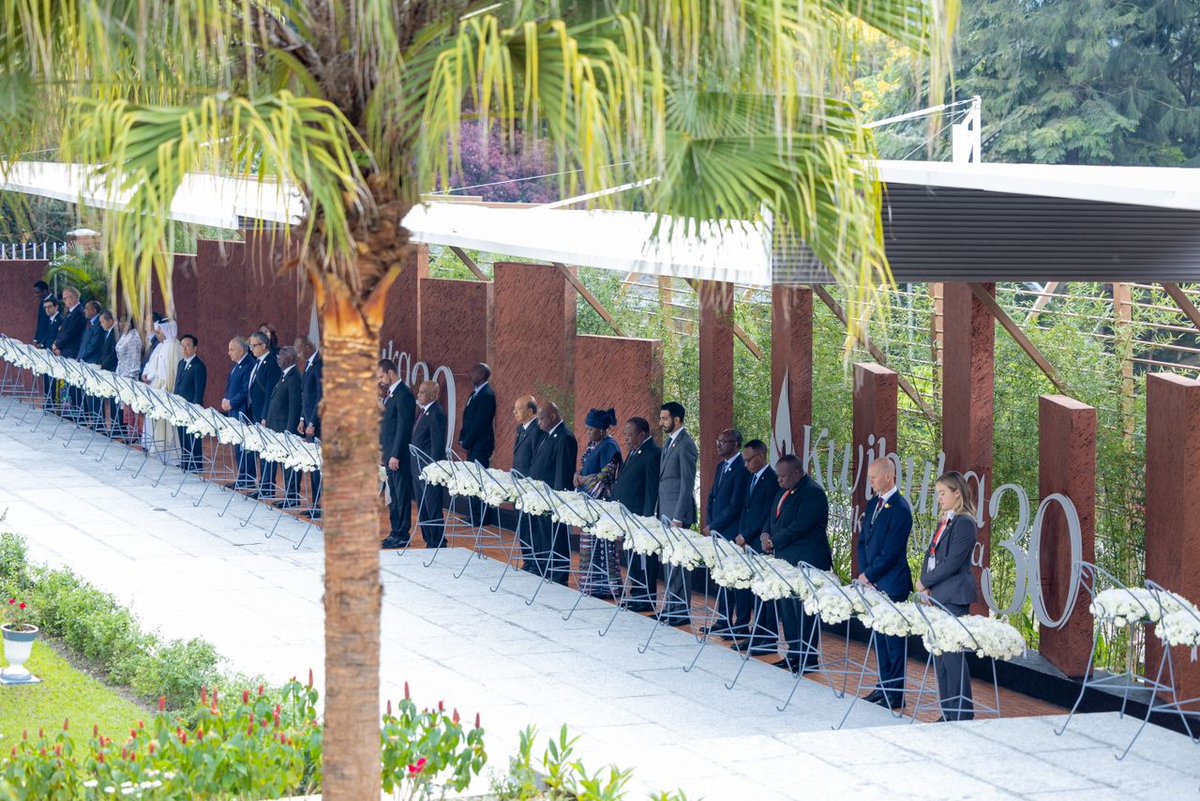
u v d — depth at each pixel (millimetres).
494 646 13859
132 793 7531
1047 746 10367
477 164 23594
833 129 6699
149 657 11773
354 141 6340
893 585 12297
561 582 16984
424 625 14609
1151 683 11477
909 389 16016
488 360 20734
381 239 6469
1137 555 13156
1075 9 32344
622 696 12305
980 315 13766
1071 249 12586
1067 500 12492
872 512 12516
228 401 21703
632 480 15680
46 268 30703
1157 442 11625
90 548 17344
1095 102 32094
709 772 9648
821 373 16406
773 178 6438
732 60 6148
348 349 6555
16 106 6523
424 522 18703
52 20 6355
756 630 14430
